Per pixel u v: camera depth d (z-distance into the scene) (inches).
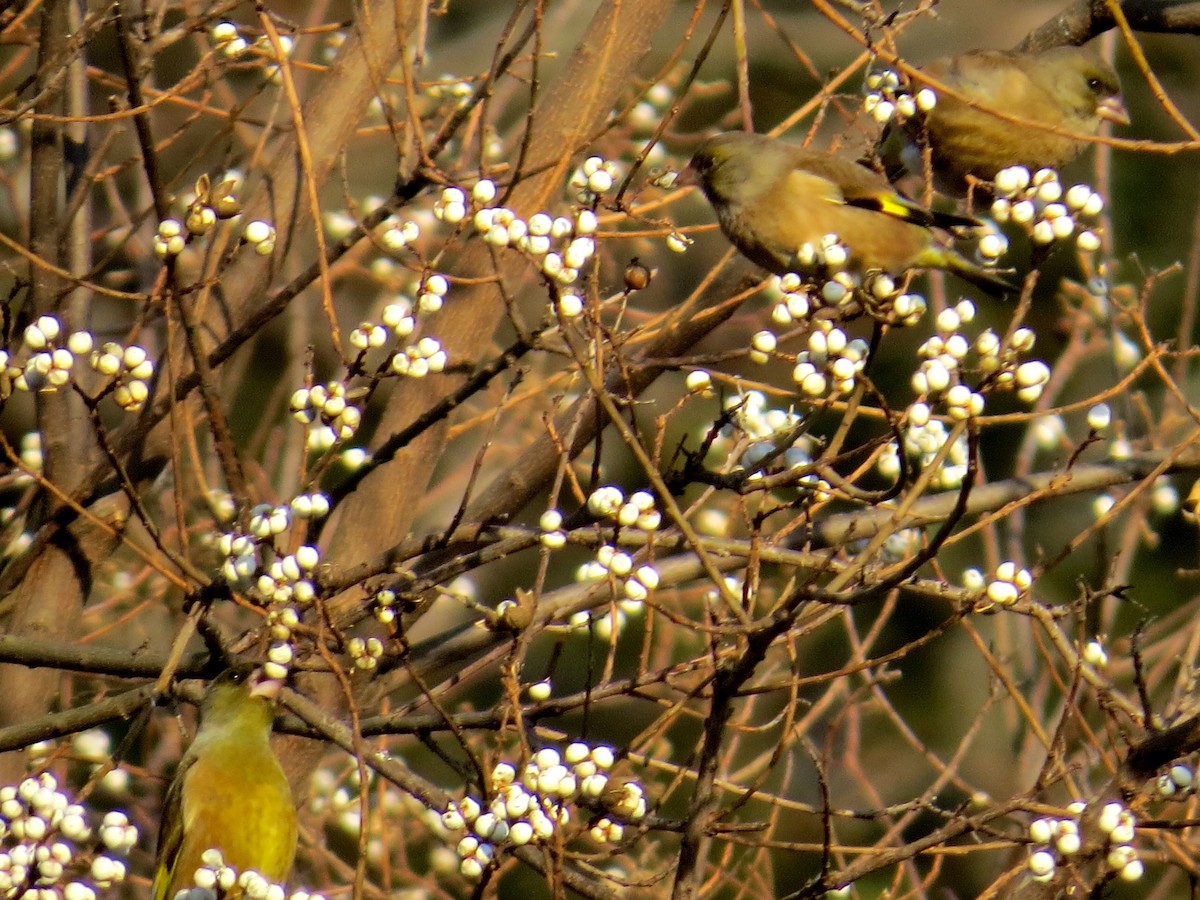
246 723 358.6
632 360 380.8
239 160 552.1
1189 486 652.7
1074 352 521.3
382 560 339.6
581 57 424.8
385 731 354.0
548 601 374.6
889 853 296.8
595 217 304.7
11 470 440.5
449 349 416.2
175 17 605.0
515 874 802.2
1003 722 748.0
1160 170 876.0
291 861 361.7
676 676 371.2
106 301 603.5
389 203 364.5
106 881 290.2
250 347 567.8
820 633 823.7
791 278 305.1
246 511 331.9
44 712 399.9
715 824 296.0
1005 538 788.0
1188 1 430.3
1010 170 288.8
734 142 369.1
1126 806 303.1
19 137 594.2
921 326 839.7
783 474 301.0
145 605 460.8
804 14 927.7
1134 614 805.9
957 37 903.1
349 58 421.4
